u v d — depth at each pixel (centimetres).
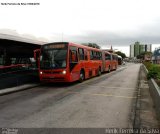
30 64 1720
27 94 1223
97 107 880
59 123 667
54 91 1327
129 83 1720
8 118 729
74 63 1622
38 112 806
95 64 2277
